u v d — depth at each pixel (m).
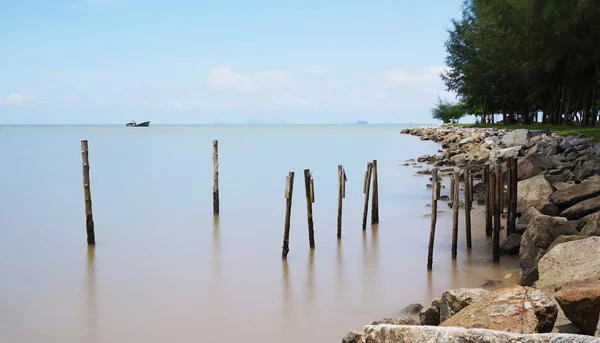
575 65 45.97
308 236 20.75
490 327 6.99
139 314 12.96
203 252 18.86
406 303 12.99
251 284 14.99
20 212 28.00
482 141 48.41
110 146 85.88
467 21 73.75
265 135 140.88
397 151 68.50
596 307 7.20
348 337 9.46
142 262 17.81
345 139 108.25
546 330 7.32
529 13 39.50
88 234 20.55
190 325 12.10
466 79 73.31
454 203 16.50
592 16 39.31
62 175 44.78
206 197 32.12
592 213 15.68
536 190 19.80
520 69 51.47
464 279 14.55
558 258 10.62
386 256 17.44
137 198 32.22
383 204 27.34
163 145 88.81
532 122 81.81
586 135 36.72
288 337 11.21
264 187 36.06
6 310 13.45
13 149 78.50
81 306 13.66
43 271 16.98
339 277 15.36
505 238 17.14
